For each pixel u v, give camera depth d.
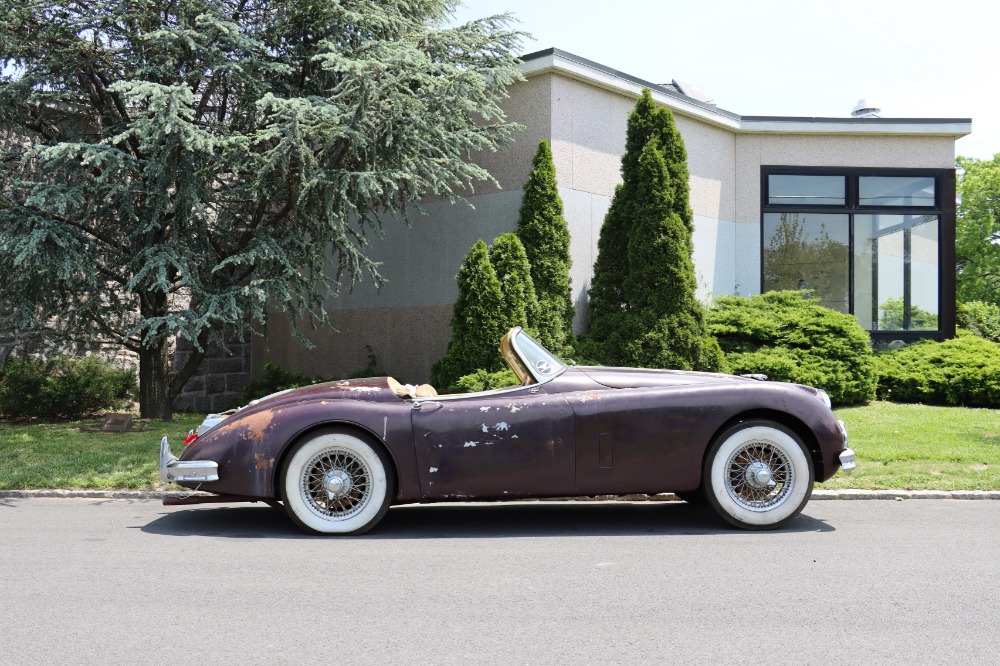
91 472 7.84
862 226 15.55
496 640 3.38
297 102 8.84
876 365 12.95
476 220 12.88
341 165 10.24
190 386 15.36
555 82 12.13
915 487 6.99
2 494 7.21
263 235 10.51
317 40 11.12
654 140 11.41
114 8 9.94
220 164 9.95
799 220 15.47
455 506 6.71
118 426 10.98
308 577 4.37
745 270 15.27
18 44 9.80
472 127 11.45
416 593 4.06
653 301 11.13
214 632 3.48
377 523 5.63
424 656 3.20
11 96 9.84
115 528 5.79
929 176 15.63
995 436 9.33
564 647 3.29
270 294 10.52
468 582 4.26
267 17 11.34
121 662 3.15
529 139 12.33
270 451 5.50
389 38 10.92
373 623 3.60
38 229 9.10
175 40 9.82
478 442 5.53
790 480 5.62
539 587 4.16
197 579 4.33
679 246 11.20
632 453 5.57
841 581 4.27
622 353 11.05
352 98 9.70
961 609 3.79
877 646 3.31
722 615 3.70
